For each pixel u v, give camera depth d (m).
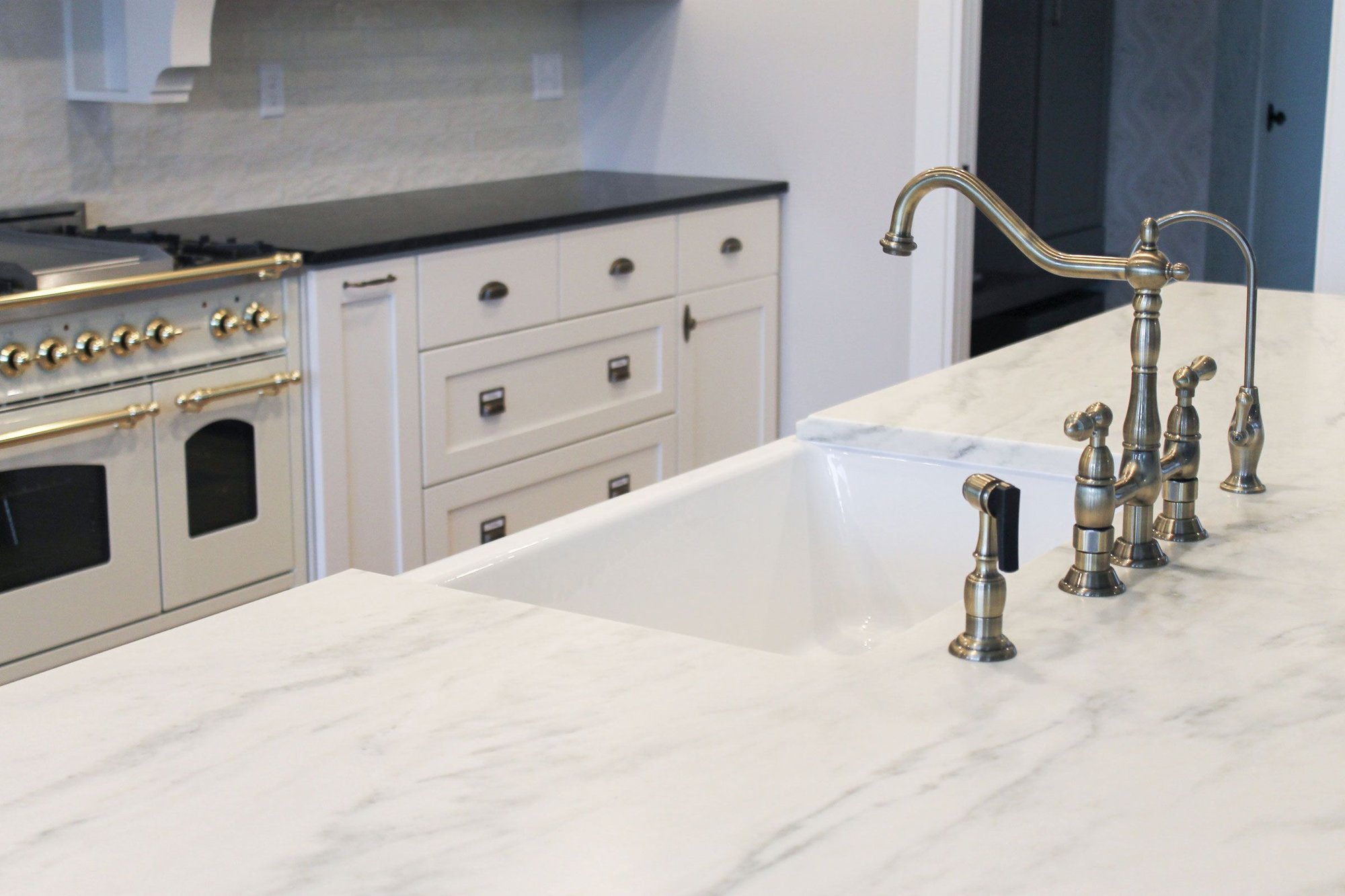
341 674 1.03
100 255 2.60
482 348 3.11
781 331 4.03
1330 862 0.77
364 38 3.61
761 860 0.77
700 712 0.96
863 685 1.01
